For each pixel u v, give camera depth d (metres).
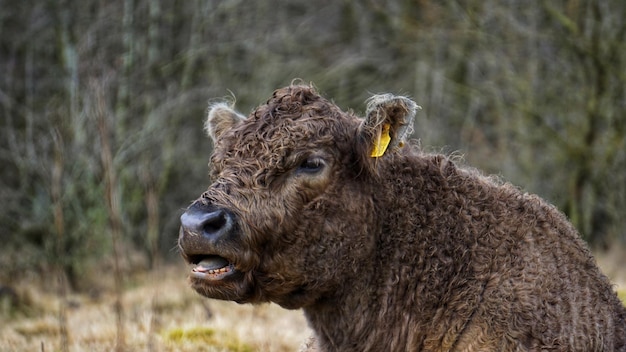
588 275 9.26
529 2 30.75
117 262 11.98
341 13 35.47
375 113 8.77
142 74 32.22
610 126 29.97
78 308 20.78
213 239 8.26
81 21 31.75
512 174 32.56
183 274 27.50
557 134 30.06
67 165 28.34
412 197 9.13
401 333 8.98
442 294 8.88
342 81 34.16
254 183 8.50
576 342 8.67
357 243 8.84
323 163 8.66
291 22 34.94
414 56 34.00
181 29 34.16
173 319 17.25
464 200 9.21
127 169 31.78
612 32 29.30
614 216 32.34
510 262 8.88
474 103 33.69
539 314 8.60
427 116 33.31
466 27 31.45
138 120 32.59
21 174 29.69
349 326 9.08
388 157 9.18
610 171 31.23
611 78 29.62
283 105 8.89
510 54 31.58
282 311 18.88
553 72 30.89
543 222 9.33
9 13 31.62
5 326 17.81
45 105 31.17
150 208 16.42
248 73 34.16
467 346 8.64
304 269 8.70
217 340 15.07
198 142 34.91
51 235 27.12
